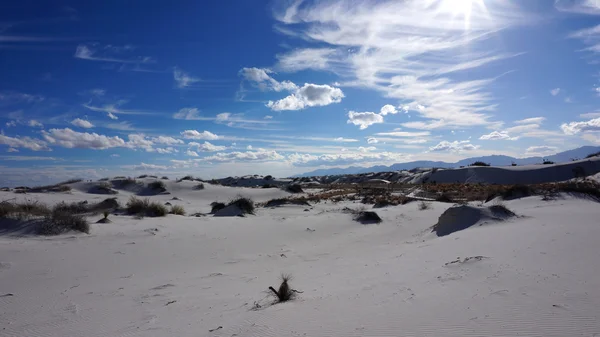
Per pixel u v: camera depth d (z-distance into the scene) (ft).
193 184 172.04
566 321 15.28
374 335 16.10
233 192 166.61
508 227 45.93
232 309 24.38
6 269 37.81
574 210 56.44
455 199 109.29
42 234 55.88
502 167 218.59
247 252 51.03
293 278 33.83
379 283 26.91
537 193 76.69
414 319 17.48
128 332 21.03
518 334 14.55
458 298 20.04
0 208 63.16
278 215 90.99
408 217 77.30
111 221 70.38
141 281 34.68
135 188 161.27
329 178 330.13
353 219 78.48
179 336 19.67
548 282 20.97
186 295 29.37
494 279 23.08
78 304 27.14
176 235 60.18
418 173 261.44
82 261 42.24
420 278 26.63
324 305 22.12
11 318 24.29
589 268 23.07
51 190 143.02
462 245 38.60
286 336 17.34
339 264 39.96
